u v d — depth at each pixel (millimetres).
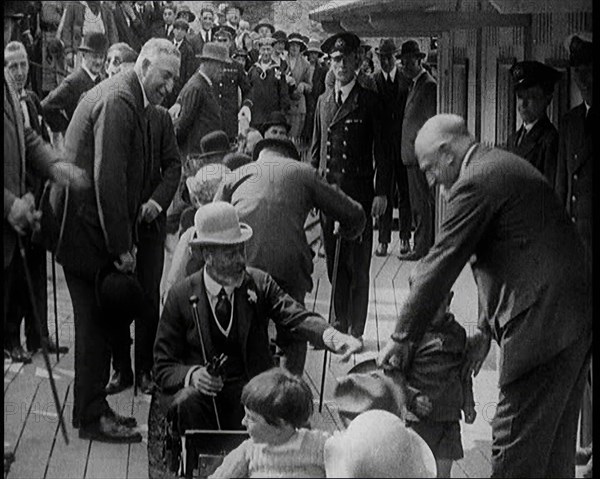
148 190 7523
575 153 7531
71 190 7516
